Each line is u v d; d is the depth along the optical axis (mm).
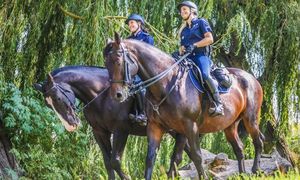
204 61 8633
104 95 9758
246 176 9836
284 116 14773
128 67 7727
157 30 12133
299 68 14352
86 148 12781
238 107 9844
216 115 8609
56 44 12562
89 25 11977
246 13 13664
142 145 12805
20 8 12078
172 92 8133
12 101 11648
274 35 13805
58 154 12531
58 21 12477
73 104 9633
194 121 8328
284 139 16109
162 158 13188
